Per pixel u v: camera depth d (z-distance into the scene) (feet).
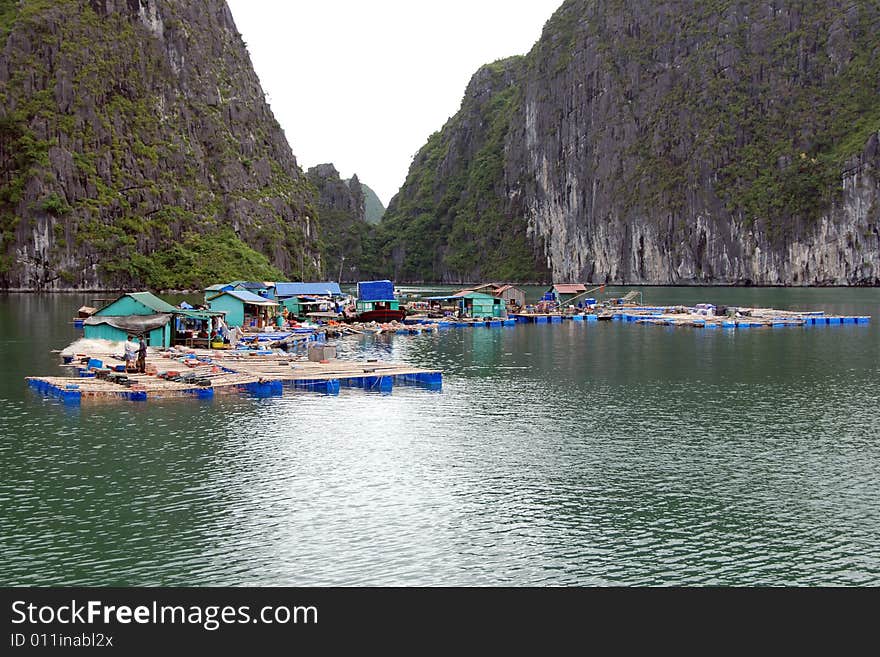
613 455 119.34
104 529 89.04
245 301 284.20
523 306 415.03
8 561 81.87
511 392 170.19
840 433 133.59
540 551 85.61
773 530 91.25
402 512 95.20
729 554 85.46
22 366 194.29
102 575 79.66
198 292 647.97
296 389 166.81
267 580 79.30
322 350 197.36
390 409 149.48
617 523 92.79
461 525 91.66
